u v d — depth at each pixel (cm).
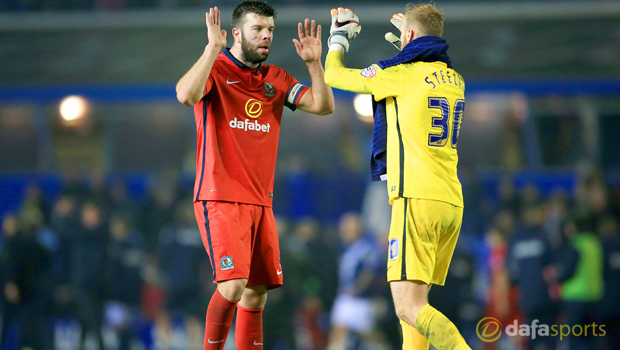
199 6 5031
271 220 1378
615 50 4538
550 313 2972
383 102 1341
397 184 1280
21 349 3222
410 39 1357
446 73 1312
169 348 3481
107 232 3478
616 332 2902
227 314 1303
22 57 4734
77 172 4041
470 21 4866
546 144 4388
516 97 4447
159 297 3509
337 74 1333
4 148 4481
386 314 3088
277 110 1385
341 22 1398
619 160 4316
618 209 3253
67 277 3400
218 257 1290
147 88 4538
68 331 3450
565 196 3581
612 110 4384
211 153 1317
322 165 4334
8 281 3225
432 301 3008
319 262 3419
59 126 4506
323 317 3375
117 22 4966
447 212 1284
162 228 3788
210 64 1241
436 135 1284
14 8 5028
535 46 4647
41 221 3806
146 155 4456
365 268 3228
